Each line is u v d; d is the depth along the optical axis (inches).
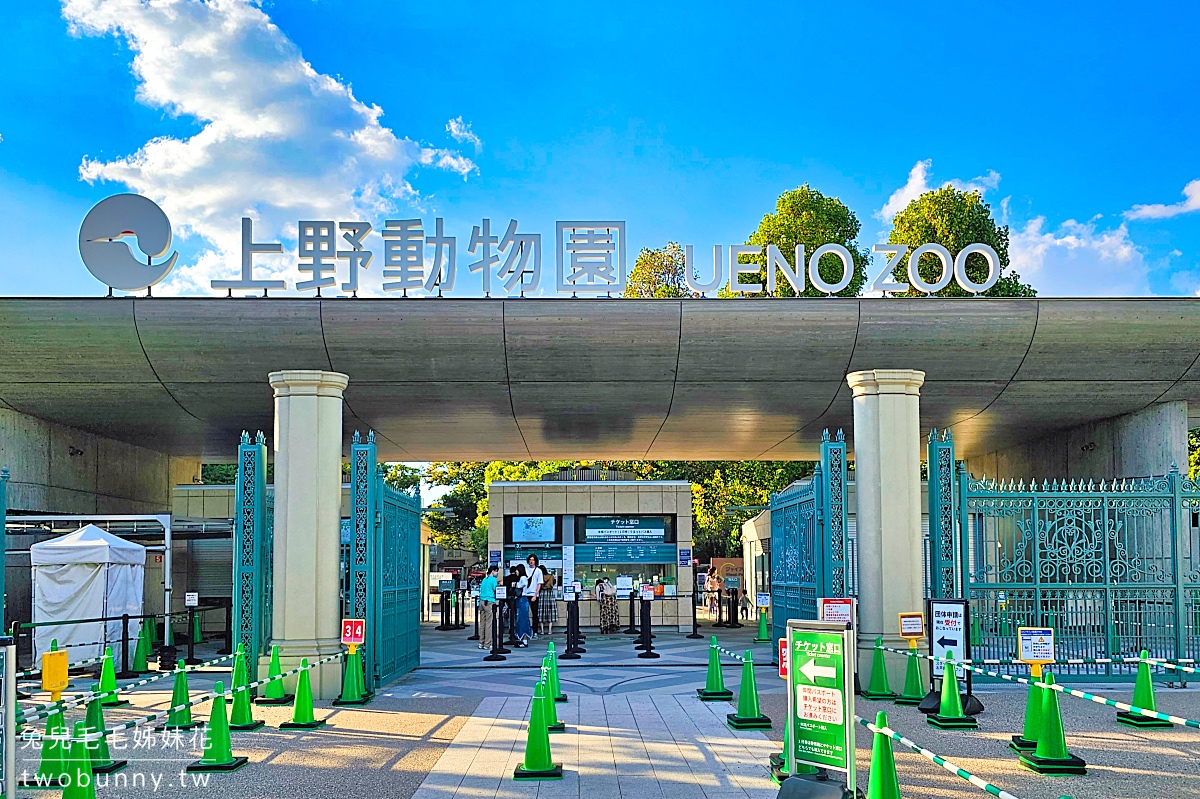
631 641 914.7
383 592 589.9
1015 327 665.0
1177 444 732.7
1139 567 613.9
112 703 508.4
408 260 661.3
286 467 540.4
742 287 674.2
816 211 1486.2
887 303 662.5
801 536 686.5
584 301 660.7
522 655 792.3
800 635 298.7
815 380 706.8
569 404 748.0
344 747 398.6
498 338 666.8
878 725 277.0
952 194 1451.8
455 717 470.6
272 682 511.8
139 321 652.7
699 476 1540.4
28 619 830.5
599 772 351.3
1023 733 413.4
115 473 918.4
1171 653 593.3
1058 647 597.0
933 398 738.2
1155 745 398.9
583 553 1061.8
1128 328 665.6
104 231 655.8
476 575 1612.9
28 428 757.3
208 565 1028.5
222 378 696.4
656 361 685.3
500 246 666.8
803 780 282.5
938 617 504.7
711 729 433.7
